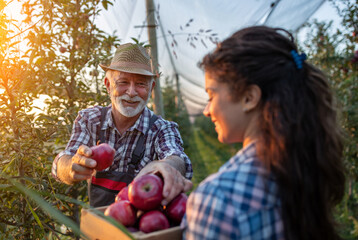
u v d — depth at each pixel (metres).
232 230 0.68
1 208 1.81
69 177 1.53
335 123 0.84
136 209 1.05
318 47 3.94
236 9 2.22
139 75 1.75
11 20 1.75
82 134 1.83
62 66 2.43
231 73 0.77
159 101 3.00
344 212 3.13
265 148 0.75
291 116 0.75
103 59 2.58
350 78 3.52
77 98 2.43
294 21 2.47
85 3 2.30
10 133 1.90
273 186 0.73
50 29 2.10
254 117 0.79
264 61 0.77
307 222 0.73
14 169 1.83
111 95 1.81
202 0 2.19
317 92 0.79
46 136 2.08
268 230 0.70
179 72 5.82
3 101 1.81
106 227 0.94
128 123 1.85
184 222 0.83
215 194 0.71
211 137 18.52
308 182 0.74
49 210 0.72
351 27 3.28
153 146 1.87
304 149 0.75
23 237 1.95
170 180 1.08
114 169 1.84
